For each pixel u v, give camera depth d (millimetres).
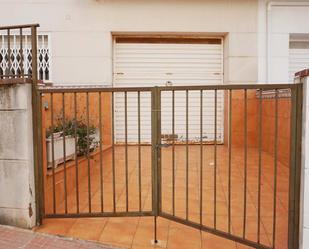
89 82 7398
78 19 7328
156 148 3020
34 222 3248
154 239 2971
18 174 3191
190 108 8188
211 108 8156
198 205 3822
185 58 8102
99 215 3164
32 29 3195
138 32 7555
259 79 7598
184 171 5395
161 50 8070
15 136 3174
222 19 7512
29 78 3170
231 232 3113
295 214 2504
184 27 7492
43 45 7324
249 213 3562
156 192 3037
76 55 7363
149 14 7441
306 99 2367
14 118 3168
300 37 7785
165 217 3061
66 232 3131
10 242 2932
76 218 3436
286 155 5590
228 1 7492
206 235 3068
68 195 4227
